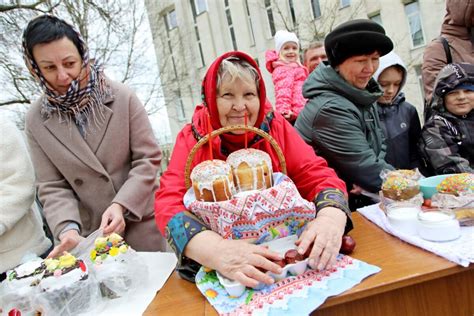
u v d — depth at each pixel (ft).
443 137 4.67
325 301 2.29
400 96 5.51
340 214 2.85
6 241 3.98
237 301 2.39
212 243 2.58
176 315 2.41
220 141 3.23
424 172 5.13
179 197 3.06
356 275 2.45
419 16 19.22
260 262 2.41
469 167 4.55
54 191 4.10
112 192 4.24
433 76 5.83
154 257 3.64
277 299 2.32
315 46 8.46
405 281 2.35
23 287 2.82
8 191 3.85
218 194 2.62
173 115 27.27
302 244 2.53
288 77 8.52
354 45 4.19
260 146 3.34
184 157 3.29
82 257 3.20
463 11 5.65
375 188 4.31
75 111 4.08
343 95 4.51
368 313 2.43
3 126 3.98
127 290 2.90
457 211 2.99
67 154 4.10
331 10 20.40
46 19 3.76
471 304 2.56
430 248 2.64
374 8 20.25
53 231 3.80
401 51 19.81
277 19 22.71
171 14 27.14
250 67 3.10
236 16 25.88
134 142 4.36
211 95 3.05
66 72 3.79
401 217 3.02
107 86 4.31
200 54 27.84
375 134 4.78
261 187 2.77
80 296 2.71
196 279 2.70
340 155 4.36
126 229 4.28
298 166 3.39
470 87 4.51
